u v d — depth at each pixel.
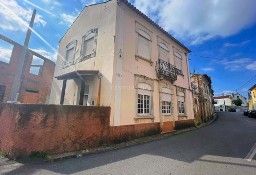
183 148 7.16
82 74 9.09
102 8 10.79
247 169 4.64
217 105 66.12
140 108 10.10
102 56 9.57
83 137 6.57
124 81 9.15
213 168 4.70
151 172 4.38
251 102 41.44
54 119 5.76
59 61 14.51
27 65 17.78
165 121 11.85
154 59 11.80
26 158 5.10
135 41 10.45
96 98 9.07
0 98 14.84
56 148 5.68
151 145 7.79
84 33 11.98
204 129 14.09
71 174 4.17
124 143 8.09
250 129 13.53
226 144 7.95
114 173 4.29
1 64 15.06
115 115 8.25
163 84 12.29
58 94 13.20
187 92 15.84
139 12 10.75
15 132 5.18
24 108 5.32
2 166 4.55
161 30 12.87
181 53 15.95
